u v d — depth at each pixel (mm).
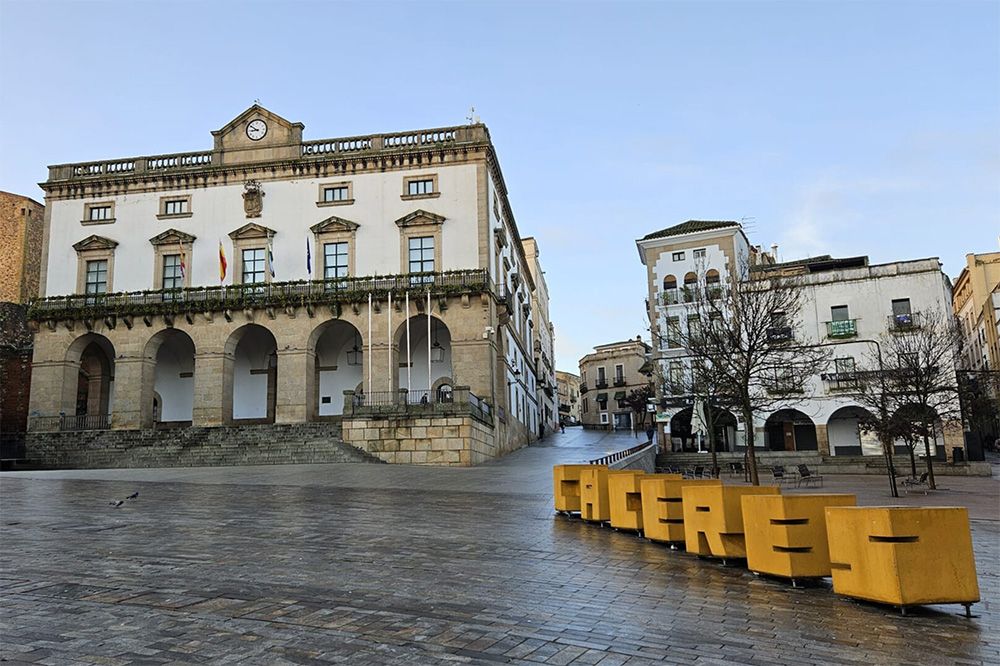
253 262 47938
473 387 43625
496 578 10875
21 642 7613
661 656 7316
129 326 46938
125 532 15109
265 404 49656
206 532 15102
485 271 45031
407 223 46469
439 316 44781
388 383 44188
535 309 84562
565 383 150750
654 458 45594
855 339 49812
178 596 9625
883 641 7898
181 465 37969
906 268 49625
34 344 47500
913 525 9148
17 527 15844
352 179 47844
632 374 103812
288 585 10297
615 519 15469
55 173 50594
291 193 48219
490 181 48656
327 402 48719
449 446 36719
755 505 11258
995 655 7449
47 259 49562
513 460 41344
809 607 9359
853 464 45344
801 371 33000
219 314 46188
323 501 20625
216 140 49469
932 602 8992
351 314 45375
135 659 7094
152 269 48562
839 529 9906
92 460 39875
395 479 27234
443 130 47781
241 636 7855
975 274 77125
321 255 47156
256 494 22500
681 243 57688
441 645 7590
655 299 57312
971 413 45594
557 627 8320
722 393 31953
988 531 18047
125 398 46250
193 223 48688
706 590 10273
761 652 7477
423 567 11609
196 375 45875
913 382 37156
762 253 63969
